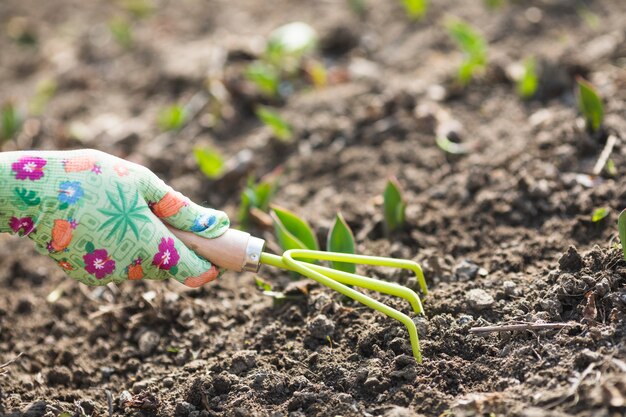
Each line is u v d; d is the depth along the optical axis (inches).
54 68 84.7
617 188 52.4
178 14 91.3
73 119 73.7
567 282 46.9
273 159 61.8
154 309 50.9
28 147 69.6
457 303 47.9
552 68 61.2
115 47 85.8
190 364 48.4
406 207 55.0
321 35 77.1
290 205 58.1
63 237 41.6
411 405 44.0
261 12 87.4
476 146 58.3
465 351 45.8
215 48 78.3
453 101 62.7
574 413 41.9
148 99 74.2
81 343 51.1
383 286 45.1
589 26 69.5
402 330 46.8
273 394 45.6
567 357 44.0
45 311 53.9
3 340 52.3
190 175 61.9
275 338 48.5
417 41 73.2
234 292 52.5
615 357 43.4
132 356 49.9
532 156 55.9
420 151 59.2
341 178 59.2
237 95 67.6
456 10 77.0
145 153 64.3
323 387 45.4
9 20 96.6
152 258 42.5
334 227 48.9
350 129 62.1
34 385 48.4
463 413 42.9
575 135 56.3
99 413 46.6
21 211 41.5
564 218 52.1
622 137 55.2
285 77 70.3
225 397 45.8
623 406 41.5
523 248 51.0
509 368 44.6
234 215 58.2
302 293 50.2
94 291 53.9
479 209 53.9
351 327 47.9
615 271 47.0
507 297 48.1
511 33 70.6
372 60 72.1
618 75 60.6
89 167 42.0
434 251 52.1
